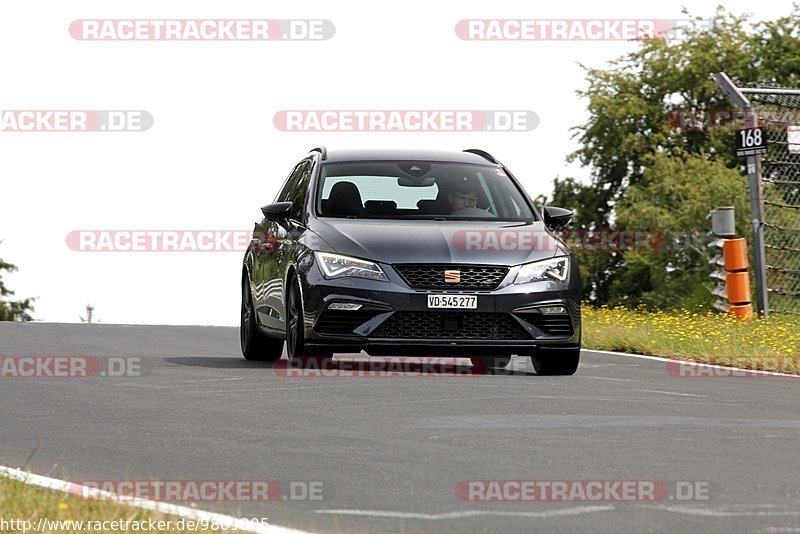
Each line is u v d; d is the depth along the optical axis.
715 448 31.78
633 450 31.36
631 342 61.38
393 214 50.06
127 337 67.69
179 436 33.56
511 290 47.06
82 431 34.56
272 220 52.06
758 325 68.00
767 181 78.06
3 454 31.34
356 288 46.66
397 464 29.50
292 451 31.23
